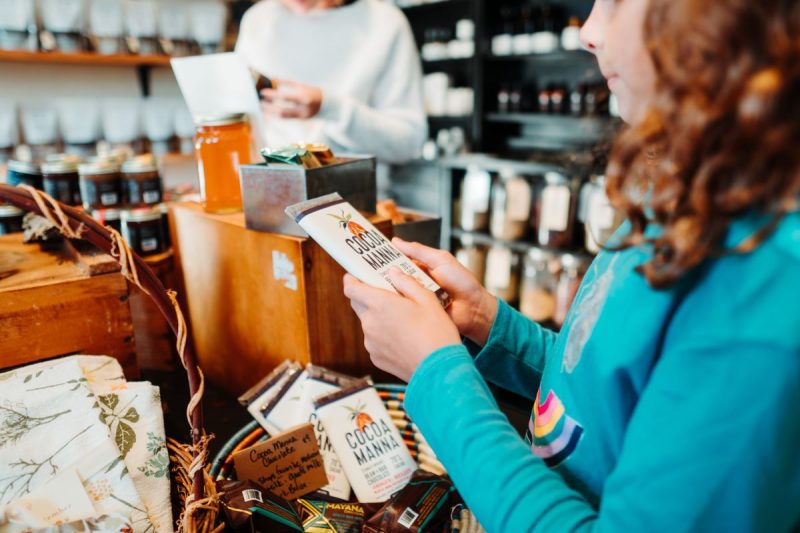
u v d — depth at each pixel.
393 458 0.81
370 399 0.85
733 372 0.35
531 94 3.06
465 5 3.23
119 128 2.58
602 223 2.38
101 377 0.79
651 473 0.37
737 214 0.36
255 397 0.87
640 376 0.42
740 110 0.33
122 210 1.17
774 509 0.36
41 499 0.60
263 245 0.95
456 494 0.74
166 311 0.65
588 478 0.47
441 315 0.58
